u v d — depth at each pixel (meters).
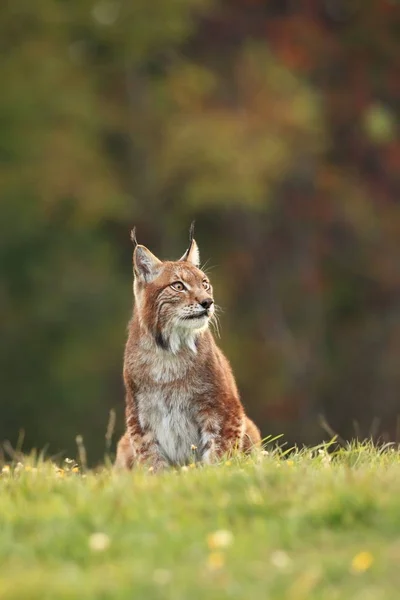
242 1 31.16
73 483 7.46
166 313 9.20
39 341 26.98
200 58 30.97
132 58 29.02
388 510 6.51
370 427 27.20
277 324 28.42
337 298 29.48
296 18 30.52
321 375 27.61
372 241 29.33
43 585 5.81
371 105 30.08
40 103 28.77
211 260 29.00
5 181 27.94
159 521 6.57
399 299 29.22
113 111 29.22
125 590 5.72
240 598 5.65
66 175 27.48
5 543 6.41
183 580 5.85
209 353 9.28
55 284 27.05
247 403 26.84
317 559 6.06
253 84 29.17
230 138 27.55
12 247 27.73
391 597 5.61
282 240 29.59
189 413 9.26
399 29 30.62
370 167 30.41
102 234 28.88
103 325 26.97
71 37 30.09
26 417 26.39
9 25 29.05
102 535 6.38
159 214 28.64
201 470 7.74
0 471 9.42
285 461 8.02
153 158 28.53
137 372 9.32
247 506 6.79
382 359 27.81
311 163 29.41
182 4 28.77
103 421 25.95
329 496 6.69
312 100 28.83
